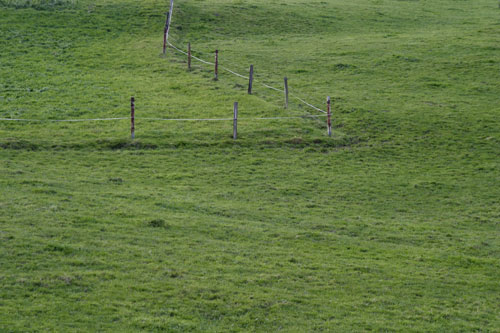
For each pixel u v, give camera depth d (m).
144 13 127.69
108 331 31.92
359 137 73.88
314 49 111.75
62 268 37.94
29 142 65.50
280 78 95.31
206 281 38.41
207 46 111.19
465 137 74.12
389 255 45.34
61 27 117.06
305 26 128.25
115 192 53.56
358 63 103.25
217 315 34.78
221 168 63.12
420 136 74.44
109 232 44.09
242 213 51.69
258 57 106.00
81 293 35.41
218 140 70.00
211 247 43.66
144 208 50.06
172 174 60.44
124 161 63.12
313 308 36.47
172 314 34.41
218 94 85.69
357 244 47.12
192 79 92.62
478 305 38.56
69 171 58.72
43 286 35.59
